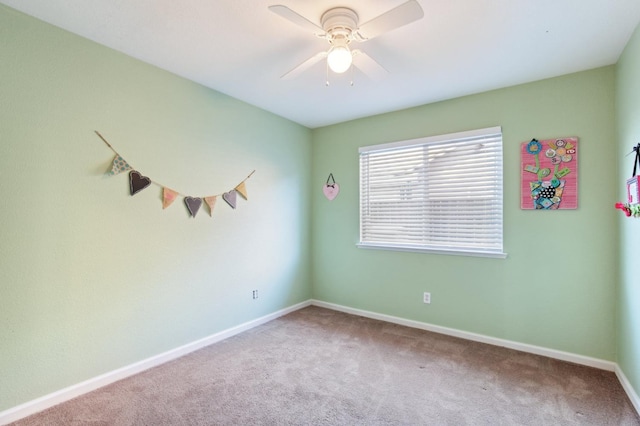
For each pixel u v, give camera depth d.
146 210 2.36
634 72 1.91
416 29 1.90
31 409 1.82
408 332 3.09
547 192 2.55
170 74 2.50
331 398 1.99
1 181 1.73
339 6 1.69
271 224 3.44
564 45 2.07
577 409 1.88
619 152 2.21
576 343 2.46
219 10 1.75
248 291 3.17
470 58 2.24
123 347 2.23
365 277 3.57
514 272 2.71
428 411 1.87
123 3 1.69
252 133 3.21
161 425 1.74
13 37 1.76
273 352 2.64
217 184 2.87
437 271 3.10
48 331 1.90
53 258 1.91
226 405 1.92
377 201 3.51
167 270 2.50
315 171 4.00
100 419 1.78
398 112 3.33
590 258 2.41
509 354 2.61
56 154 1.92
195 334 2.69
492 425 1.75
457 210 3.01
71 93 1.98
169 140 2.50
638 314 1.88
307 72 2.48
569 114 2.47
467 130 2.91
